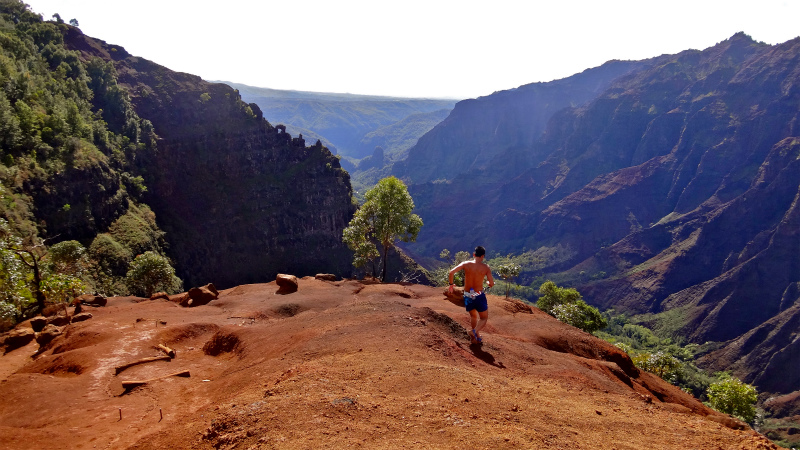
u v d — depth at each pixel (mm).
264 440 5707
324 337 12492
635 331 180125
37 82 113375
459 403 7055
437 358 10242
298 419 6180
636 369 20062
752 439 6797
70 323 24078
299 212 161125
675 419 8070
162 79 162500
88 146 104438
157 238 116375
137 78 160500
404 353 10086
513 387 8898
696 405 18141
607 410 8203
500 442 5566
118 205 107562
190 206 140750
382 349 10422
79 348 17719
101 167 102688
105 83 140000
